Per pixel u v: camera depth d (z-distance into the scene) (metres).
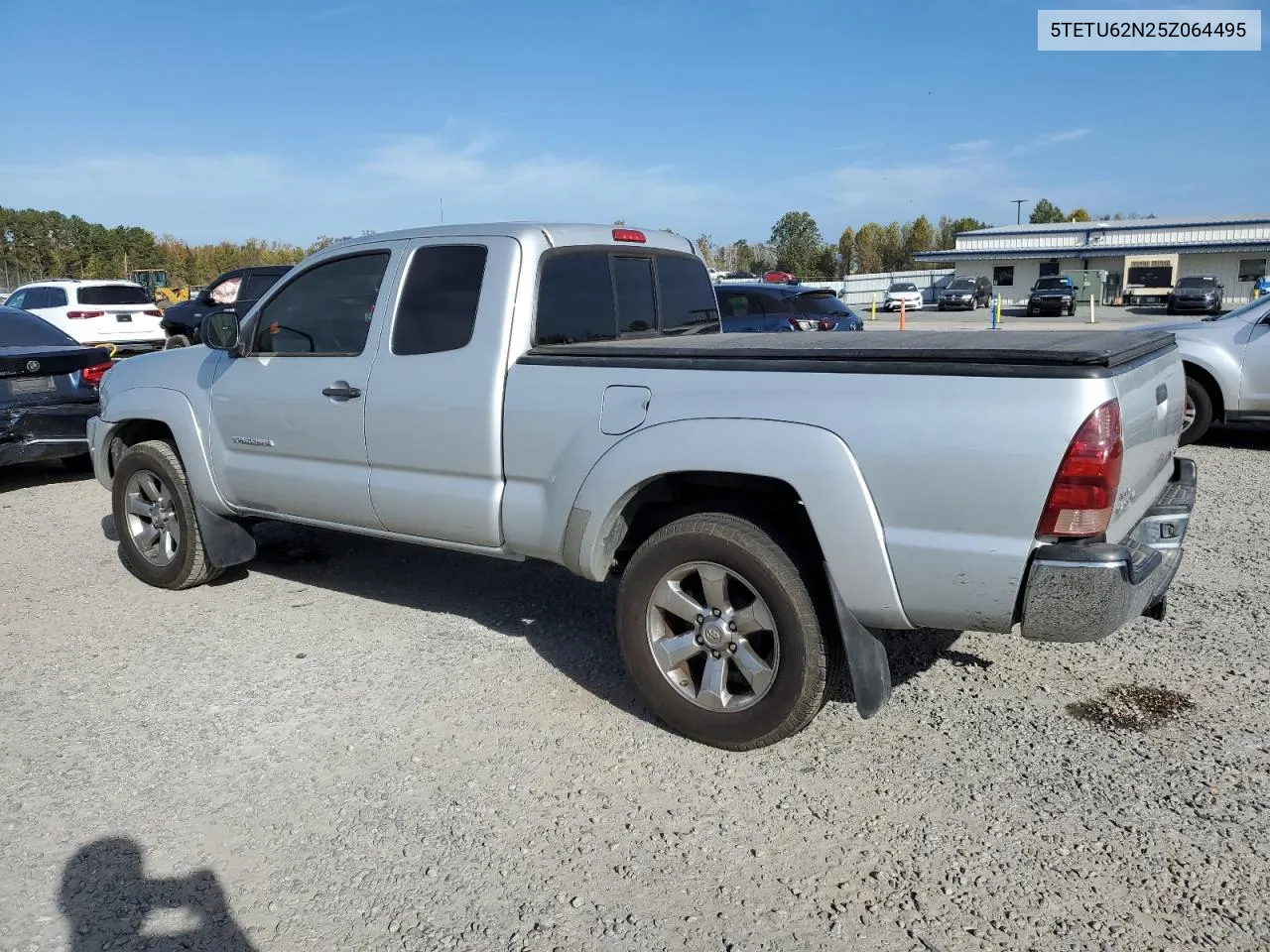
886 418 3.19
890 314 45.72
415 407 4.28
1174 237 49.69
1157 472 3.75
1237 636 4.60
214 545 5.41
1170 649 4.48
